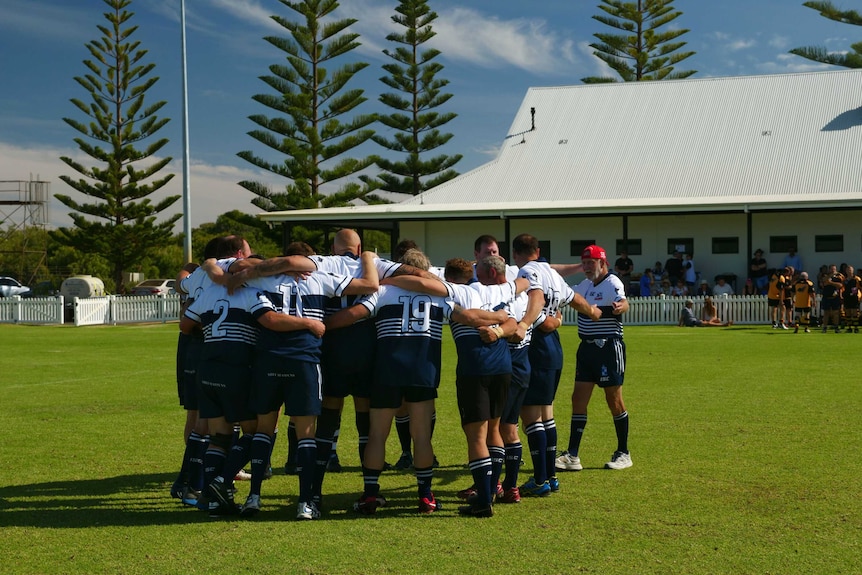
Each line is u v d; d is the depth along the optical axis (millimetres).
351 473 7129
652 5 51812
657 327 25094
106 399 11000
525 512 5742
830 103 35938
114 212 47531
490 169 36094
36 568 4578
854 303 22453
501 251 33594
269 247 57875
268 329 5637
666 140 35906
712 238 31375
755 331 23031
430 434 5855
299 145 42938
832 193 30062
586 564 4602
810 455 7301
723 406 10023
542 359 6273
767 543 4934
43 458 7512
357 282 5695
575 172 35000
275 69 42688
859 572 4445
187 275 6594
